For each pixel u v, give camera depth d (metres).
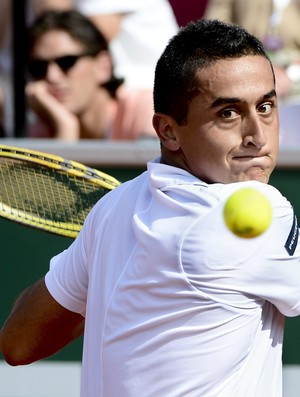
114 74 16.38
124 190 6.27
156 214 5.76
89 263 6.27
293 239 5.59
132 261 5.84
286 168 13.23
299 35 16.78
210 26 5.73
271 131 5.69
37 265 13.51
